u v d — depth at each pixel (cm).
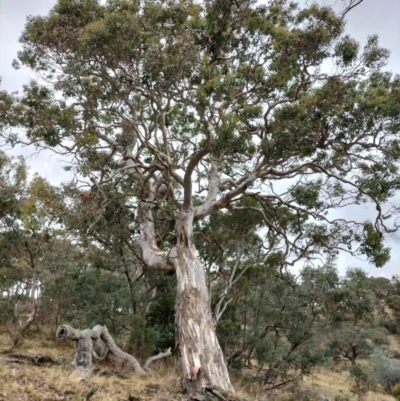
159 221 1794
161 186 1631
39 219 1412
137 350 1783
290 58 1381
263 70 1495
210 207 1488
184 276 1338
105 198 1423
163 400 1041
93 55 1309
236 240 2047
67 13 1409
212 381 1163
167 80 1254
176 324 1288
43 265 2352
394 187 1495
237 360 2112
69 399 885
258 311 2223
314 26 1348
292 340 2166
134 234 1947
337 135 1327
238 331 2175
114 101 1519
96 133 1555
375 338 3634
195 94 1382
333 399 2145
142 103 1514
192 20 1478
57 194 1388
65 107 1489
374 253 1572
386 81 1410
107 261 2227
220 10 1502
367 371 2809
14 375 963
